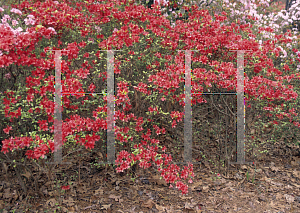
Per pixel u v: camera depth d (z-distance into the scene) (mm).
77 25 2855
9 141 2240
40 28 2379
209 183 3029
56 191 2668
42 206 2486
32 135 2322
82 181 2912
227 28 2928
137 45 2879
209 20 2951
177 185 2645
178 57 2816
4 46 2104
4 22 2449
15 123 2539
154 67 2859
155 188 2871
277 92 3012
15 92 2377
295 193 2836
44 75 2508
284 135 3506
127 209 2512
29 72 2635
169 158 2758
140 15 2883
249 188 2939
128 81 2666
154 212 2480
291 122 3369
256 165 3436
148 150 2664
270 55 3371
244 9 4145
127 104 2799
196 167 3361
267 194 2820
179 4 3791
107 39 2832
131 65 2785
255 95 2994
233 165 3324
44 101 2410
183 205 2611
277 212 2508
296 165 3461
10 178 2770
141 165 2619
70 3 3424
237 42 2941
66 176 2949
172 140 3381
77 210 2465
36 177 2664
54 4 2895
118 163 2605
